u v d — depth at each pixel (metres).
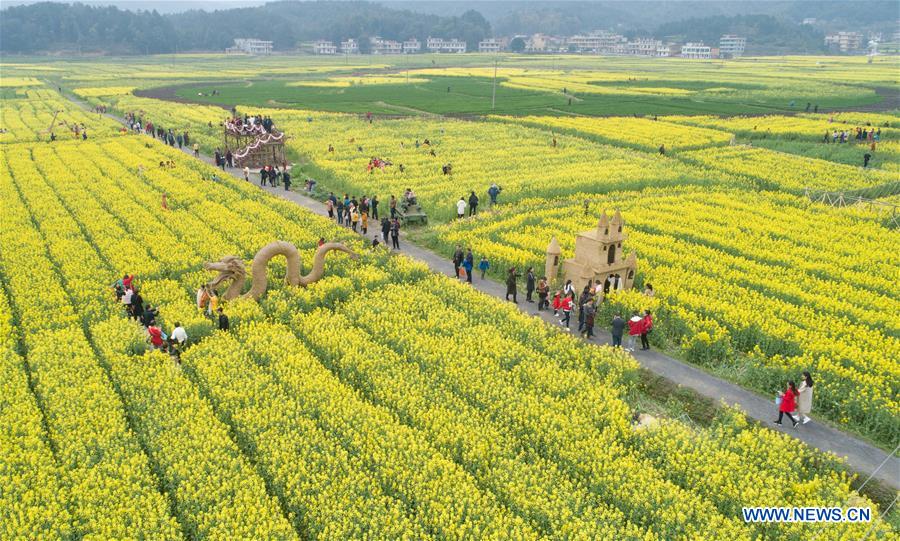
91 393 23.20
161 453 20.22
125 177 58.84
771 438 21.38
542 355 26.73
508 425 22.03
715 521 17.47
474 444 20.62
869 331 29.56
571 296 31.45
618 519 17.89
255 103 124.69
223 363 25.27
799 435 22.70
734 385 26.19
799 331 28.97
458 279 36.62
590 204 51.31
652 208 49.69
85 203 49.22
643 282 35.22
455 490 18.56
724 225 45.84
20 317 30.14
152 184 56.34
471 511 17.88
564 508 17.80
